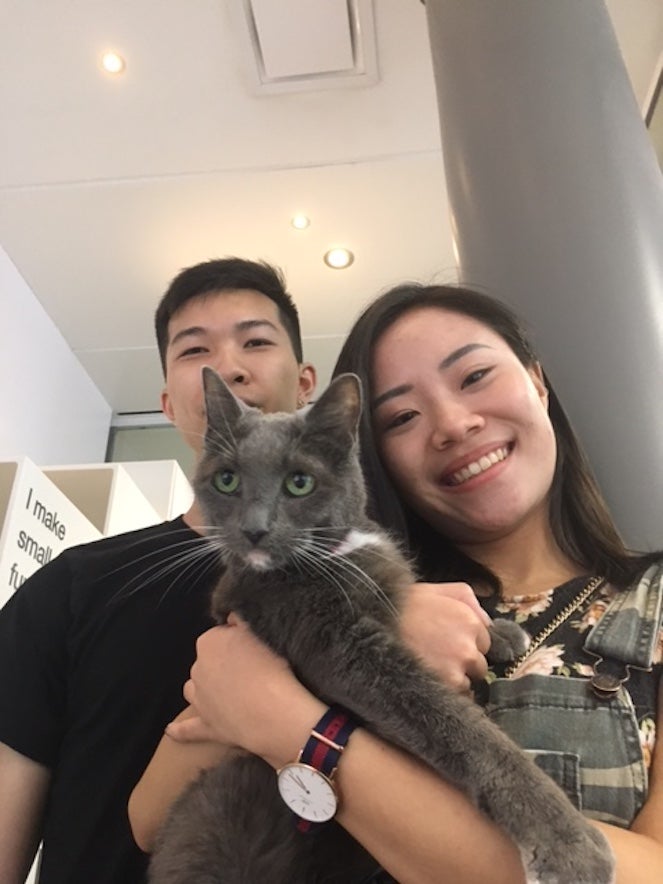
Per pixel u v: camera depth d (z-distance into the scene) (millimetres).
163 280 1511
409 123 1221
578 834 324
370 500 539
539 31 729
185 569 588
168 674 542
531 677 415
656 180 704
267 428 500
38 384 1540
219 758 441
